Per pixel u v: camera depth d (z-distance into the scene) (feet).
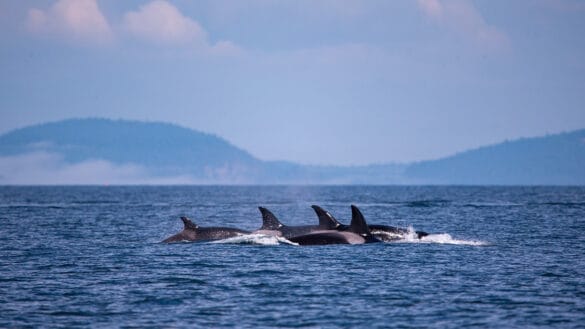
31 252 513.86
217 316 320.91
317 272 415.23
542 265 440.04
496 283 383.65
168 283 386.52
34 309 331.98
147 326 306.55
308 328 304.30
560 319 315.37
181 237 572.92
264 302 343.67
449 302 342.64
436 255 478.18
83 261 464.65
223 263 449.06
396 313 324.80
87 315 322.55
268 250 504.43
